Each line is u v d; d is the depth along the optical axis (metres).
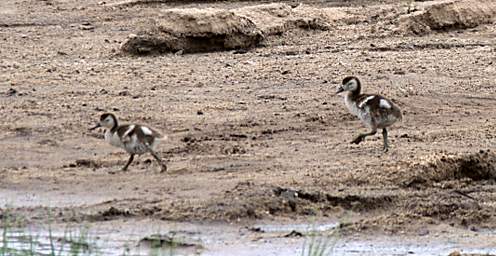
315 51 41.06
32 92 34.09
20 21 50.00
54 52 41.75
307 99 33.09
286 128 29.66
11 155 27.00
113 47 42.53
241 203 21.89
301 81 35.62
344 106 32.12
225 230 20.84
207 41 41.31
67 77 36.31
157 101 32.88
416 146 27.41
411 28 44.22
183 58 40.03
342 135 28.91
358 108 27.05
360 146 27.50
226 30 41.38
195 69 37.66
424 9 45.53
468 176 24.50
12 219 21.16
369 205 22.28
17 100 32.97
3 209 22.00
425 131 29.28
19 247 19.50
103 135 28.83
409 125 30.09
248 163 25.83
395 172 24.08
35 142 28.19
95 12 52.50
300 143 27.98
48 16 51.44
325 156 26.52
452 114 31.44
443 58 39.19
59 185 24.02
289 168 25.30
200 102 32.75
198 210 21.67
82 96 33.53
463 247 20.23
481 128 29.69
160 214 21.56
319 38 43.50
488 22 45.84
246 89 34.56
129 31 47.25
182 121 30.42
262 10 44.25
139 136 24.61
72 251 19.17
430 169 24.16
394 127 29.84
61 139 28.47
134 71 37.38
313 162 25.88
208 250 19.67
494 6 46.34
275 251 19.66
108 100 33.00
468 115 31.36
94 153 27.20
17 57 40.56
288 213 21.81
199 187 23.64
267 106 32.28
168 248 19.67
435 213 21.83
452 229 21.14
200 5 54.28
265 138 28.59
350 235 20.69
